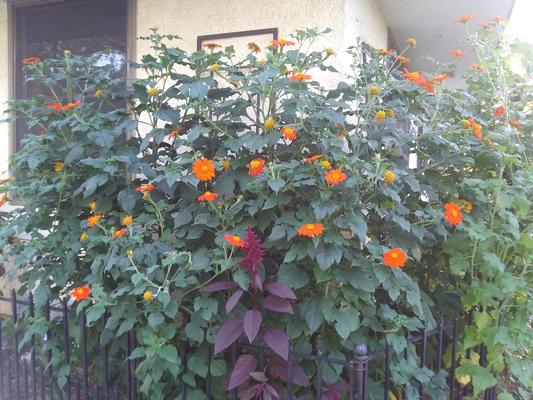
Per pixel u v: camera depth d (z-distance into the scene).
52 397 2.55
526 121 2.71
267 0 3.43
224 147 2.44
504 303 2.35
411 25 5.01
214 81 2.46
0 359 2.86
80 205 2.59
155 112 2.49
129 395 2.24
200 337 2.04
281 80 2.25
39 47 4.31
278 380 2.07
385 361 1.97
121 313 2.05
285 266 2.14
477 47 2.84
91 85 2.92
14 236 2.81
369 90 2.33
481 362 2.42
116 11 4.00
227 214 2.22
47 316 2.44
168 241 2.27
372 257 2.06
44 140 2.67
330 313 1.98
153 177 2.38
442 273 2.70
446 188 2.50
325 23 3.28
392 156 2.45
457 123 2.69
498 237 2.28
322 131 2.27
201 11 3.65
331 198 2.09
